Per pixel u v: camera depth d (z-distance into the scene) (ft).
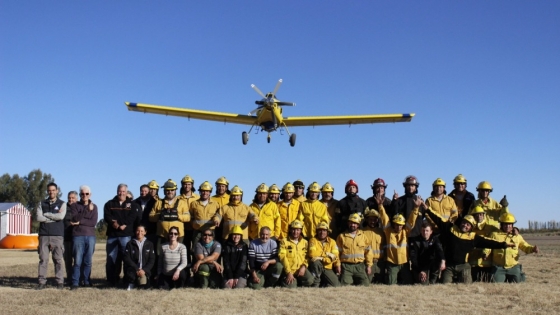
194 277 34.45
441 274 34.12
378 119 89.56
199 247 33.47
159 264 33.45
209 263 32.91
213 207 35.29
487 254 34.53
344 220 36.58
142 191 40.57
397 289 30.27
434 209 35.60
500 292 28.45
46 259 35.19
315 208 36.24
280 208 37.40
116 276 37.14
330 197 38.19
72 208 36.04
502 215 34.60
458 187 37.22
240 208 35.12
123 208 36.65
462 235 33.68
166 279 33.50
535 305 24.82
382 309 24.40
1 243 113.19
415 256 34.30
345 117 88.89
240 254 32.73
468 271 33.91
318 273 33.40
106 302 26.86
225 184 37.29
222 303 26.16
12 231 147.64
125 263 33.01
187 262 34.96
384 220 35.06
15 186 223.71
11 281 39.04
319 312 23.89
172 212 34.47
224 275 32.81
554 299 26.25
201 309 24.75
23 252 92.32
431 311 23.79
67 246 38.68
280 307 25.20
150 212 36.47
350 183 36.99
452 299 26.66
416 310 24.06
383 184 36.24
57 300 27.84
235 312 23.99
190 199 36.22
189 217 35.42
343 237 34.60
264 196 36.04
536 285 31.55
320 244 34.12
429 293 28.53
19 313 24.21
